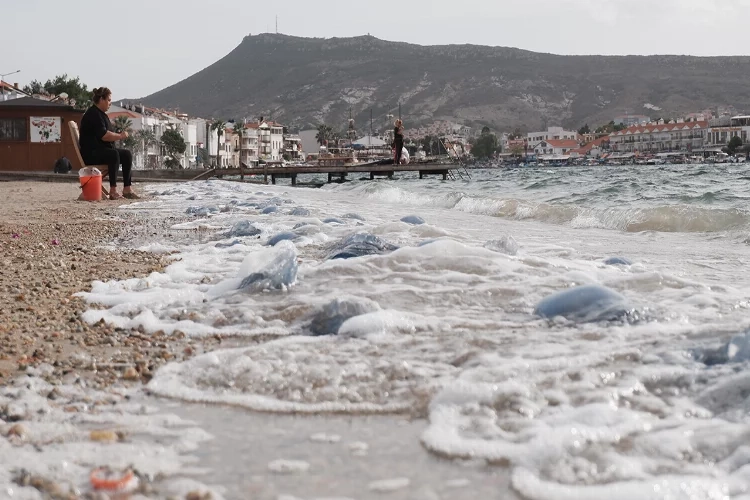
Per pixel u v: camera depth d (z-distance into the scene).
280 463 2.05
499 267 5.05
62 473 1.98
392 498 1.82
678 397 2.42
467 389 2.54
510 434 2.19
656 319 3.49
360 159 94.38
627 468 1.91
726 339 3.01
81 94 98.25
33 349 3.45
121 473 1.93
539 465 1.96
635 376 2.62
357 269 5.08
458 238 7.64
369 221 9.95
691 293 4.18
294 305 4.15
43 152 30.16
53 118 30.09
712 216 9.11
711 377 2.54
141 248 7.46
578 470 1.92
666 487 1.78
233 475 1.97
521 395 2.49
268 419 2.44
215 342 3.57
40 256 6.94
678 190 20.59
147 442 2.23
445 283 4.62
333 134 195.25
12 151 30.05
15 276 5.71
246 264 4.96
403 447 2.15
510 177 54.94
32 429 2.34
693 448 2.02
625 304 3.60
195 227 9.48
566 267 5.18
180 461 2.08
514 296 4.25
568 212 10.89
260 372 2.92
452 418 2.35
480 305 4.09
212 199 15.70
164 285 5.08
